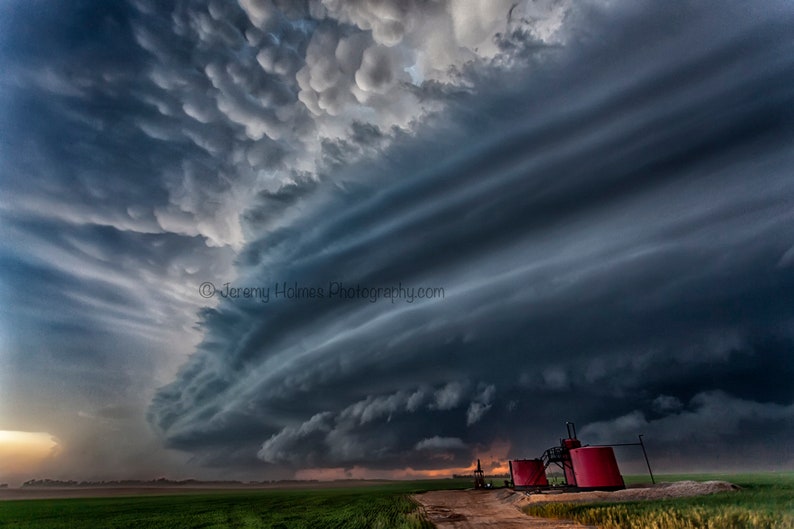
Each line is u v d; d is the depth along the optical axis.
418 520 27.88
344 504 48.56
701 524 18.31
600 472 36.62
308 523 32.88
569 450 43.34
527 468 48.66
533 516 28.02
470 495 47.97
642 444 38.88
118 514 50.16
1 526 41.22
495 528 24.08
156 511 52.75
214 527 33.78
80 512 55.28
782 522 17.55
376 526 28.38
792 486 32.00
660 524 19.17
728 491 28.83
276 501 62.72
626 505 26.06
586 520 23.42
